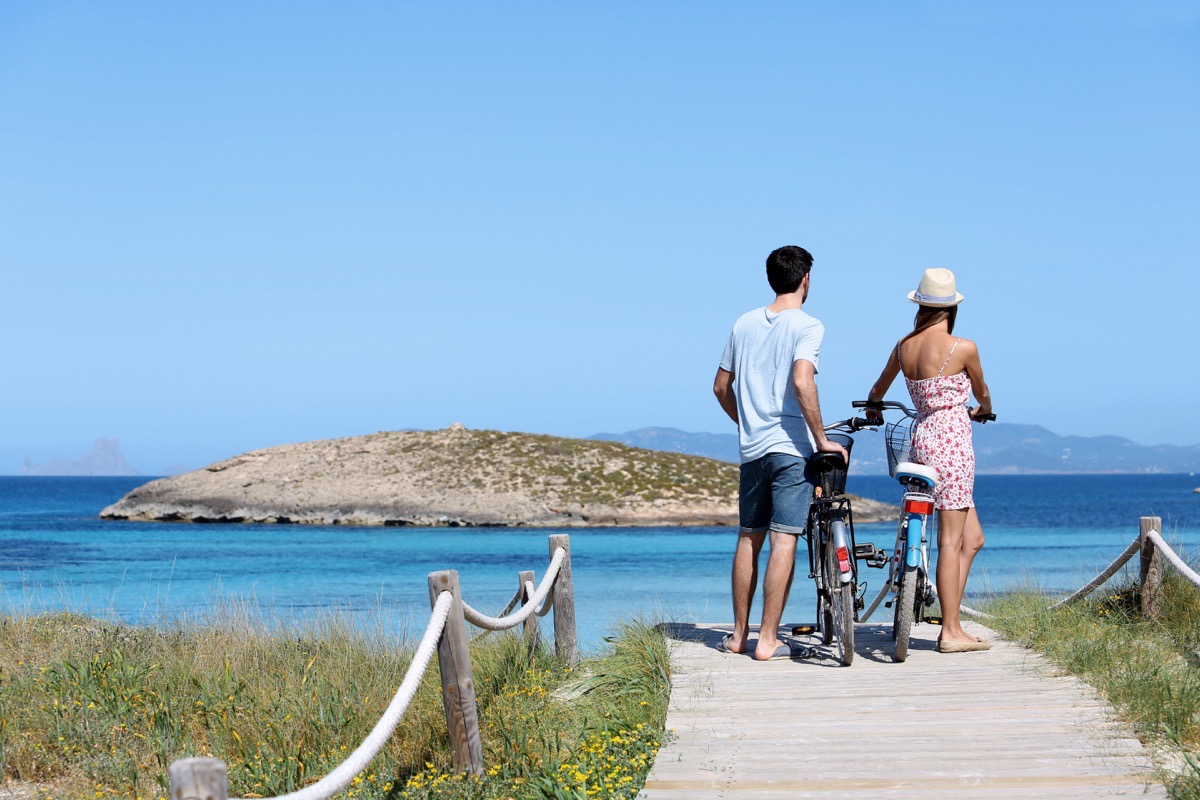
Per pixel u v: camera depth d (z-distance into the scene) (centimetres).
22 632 1002
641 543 4247
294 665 817
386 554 3725
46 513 7569
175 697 722
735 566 764
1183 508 8719
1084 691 618
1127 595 920
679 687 659
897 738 540
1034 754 507
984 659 721
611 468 6131
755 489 748
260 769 580
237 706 689
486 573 2948
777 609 732
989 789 463
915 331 750
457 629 561
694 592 2395
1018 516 7225
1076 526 5741
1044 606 901
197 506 6069
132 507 6281
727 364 763
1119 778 473
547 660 807
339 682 746
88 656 827
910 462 746
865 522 5566
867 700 616
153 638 938
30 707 685
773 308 745
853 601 770
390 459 6438
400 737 663
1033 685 639
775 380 730
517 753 598
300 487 6112
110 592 2358
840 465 707
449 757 602
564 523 5503
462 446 6519
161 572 3028
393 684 762
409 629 998
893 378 782
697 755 525
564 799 502
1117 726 550
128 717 679
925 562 792
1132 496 13450
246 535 4838
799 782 481
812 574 783
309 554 3731
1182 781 451
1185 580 873
